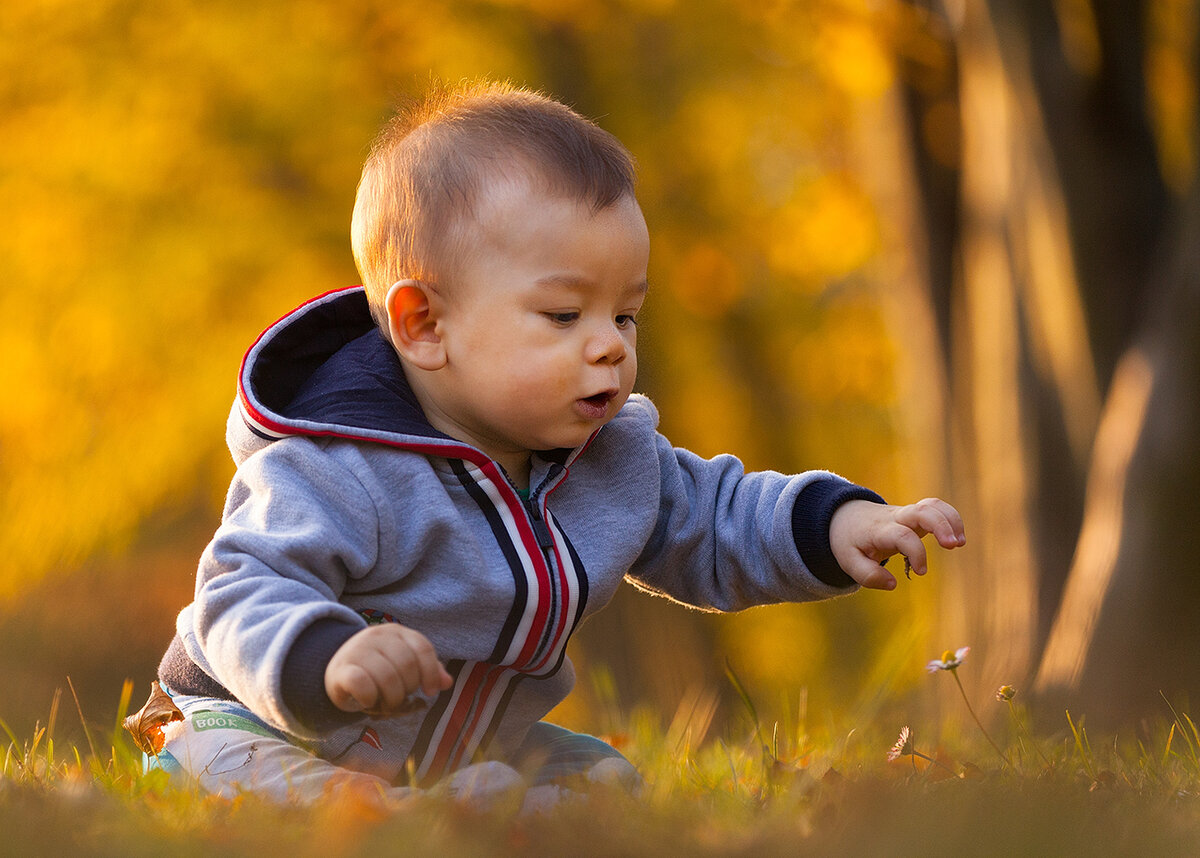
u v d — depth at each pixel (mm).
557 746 3121
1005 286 8461
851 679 15078
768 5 9625
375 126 11266
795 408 15109
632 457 3162
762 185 13281
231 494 2836
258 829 2129
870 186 10781
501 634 2830
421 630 2799
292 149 11781
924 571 3020
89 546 13750
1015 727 3762
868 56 8781
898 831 2057
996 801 2285
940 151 9156
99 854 1973
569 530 3033
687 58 12492
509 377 2836
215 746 2795
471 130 2926
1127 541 6824
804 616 16094
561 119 2965
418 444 2812
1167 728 5219
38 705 15102
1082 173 7996
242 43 11266
